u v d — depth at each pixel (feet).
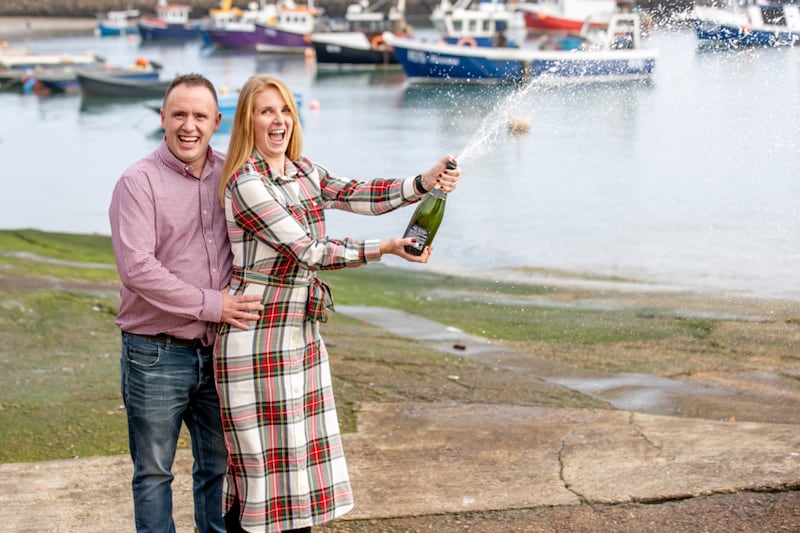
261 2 286.05
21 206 65.05
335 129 96.48
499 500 13.50
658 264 36.58
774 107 44.91
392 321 29.27
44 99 138.00
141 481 10.62
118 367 20.75
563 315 29.76
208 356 10.66
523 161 58.03
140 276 10.07
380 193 11.05
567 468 14.62
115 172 80.38
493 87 80.48
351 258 10.21
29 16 322.34
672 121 50.47
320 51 178.81
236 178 10.13
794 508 12.75
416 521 12.88
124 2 322.34
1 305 26.13
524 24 159.53
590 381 21.48
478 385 20.16
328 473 10.63
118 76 142.92
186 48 233.55
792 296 30.60
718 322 27.78
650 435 16.02
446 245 43.86
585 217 46.14
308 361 10.56
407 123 97.35
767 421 18.26
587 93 55.52
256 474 10.36
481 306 31.71
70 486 14.08
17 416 17.28
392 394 19.24
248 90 10.15
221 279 10.54
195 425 11.11
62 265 35.45
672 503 13.19
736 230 39.73
